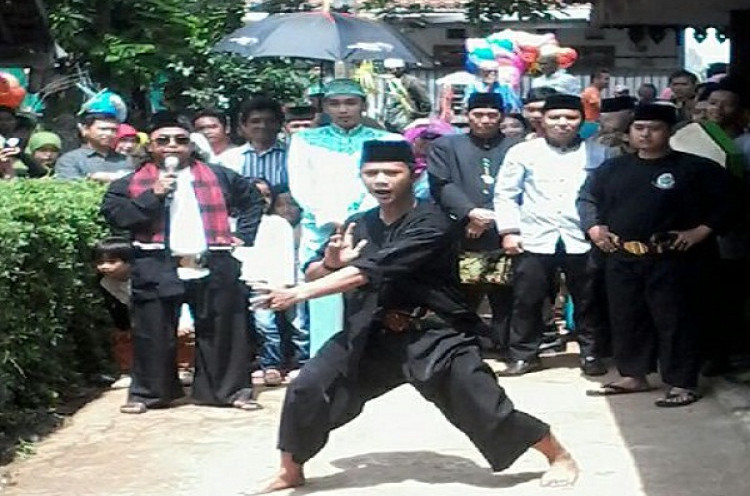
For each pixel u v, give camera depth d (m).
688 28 11.84
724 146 8.55
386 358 6.04
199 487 6.36
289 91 16.11
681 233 7.90
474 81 13.42
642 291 8.14
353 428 7.50
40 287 7.70
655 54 20.73
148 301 8.09
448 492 6.10
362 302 5.96
